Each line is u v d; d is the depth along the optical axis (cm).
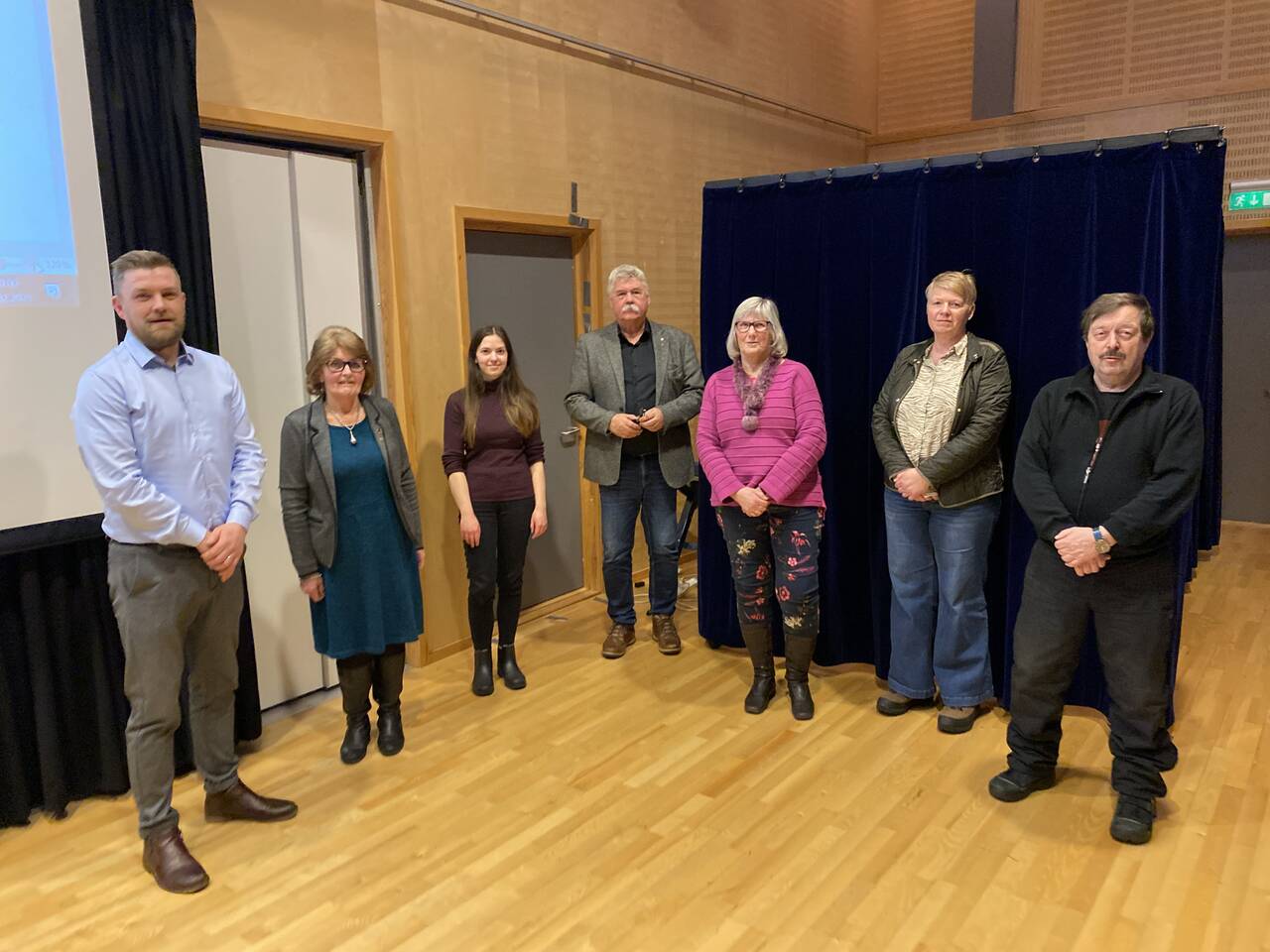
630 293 338
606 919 202
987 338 291
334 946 195
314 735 301
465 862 225
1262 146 522
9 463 229
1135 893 204
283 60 296
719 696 323
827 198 316
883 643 326
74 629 252
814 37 588
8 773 241
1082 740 279
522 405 320
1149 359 263
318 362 258
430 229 349
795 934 195
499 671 339
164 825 221
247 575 308
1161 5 545
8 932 202
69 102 235
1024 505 234
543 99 394
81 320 241
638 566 472
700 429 308
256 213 301
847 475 327
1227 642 364
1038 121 598
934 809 243
